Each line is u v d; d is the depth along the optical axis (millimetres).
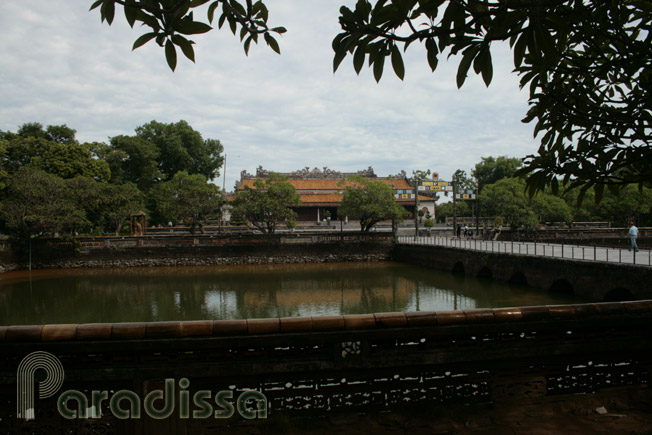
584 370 5750
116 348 4812
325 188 75375
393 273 38719
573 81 5109
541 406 5570
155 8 3646
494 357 5406
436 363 5312
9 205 38875
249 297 28969
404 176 81625
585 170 4906
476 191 53188
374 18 3467
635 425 5141
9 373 4766
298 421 5148
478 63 3658
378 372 5262
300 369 5086
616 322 5652
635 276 20000
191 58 3969
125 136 65000
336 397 5234
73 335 4785
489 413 5398
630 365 5844
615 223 58312
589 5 4301
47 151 50469
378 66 3758
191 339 4891
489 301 24656
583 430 5094
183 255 45500
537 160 5133
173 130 73750
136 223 50688
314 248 47812
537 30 3484
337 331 5133
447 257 38375
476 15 3494
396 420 5223
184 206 46250
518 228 51344
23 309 25906
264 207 45688
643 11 4551
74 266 43438
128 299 28672
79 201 42844
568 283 25906
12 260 41750
